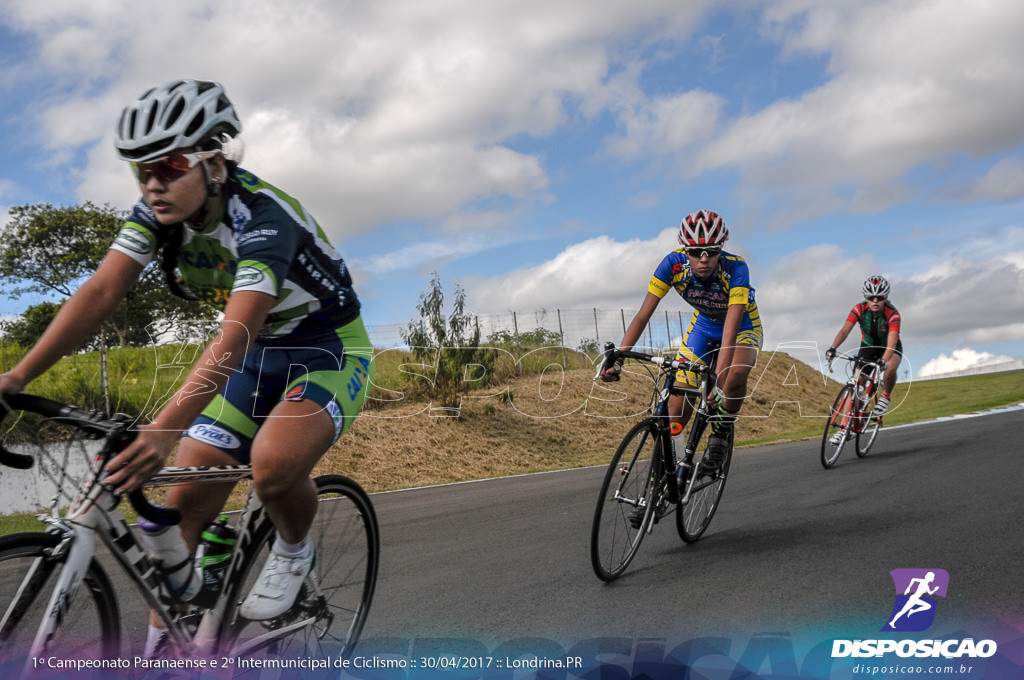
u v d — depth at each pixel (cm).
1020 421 857
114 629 177
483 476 916
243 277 175
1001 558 318
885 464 633
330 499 227
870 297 682
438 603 301
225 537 204
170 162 171
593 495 576
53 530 160
